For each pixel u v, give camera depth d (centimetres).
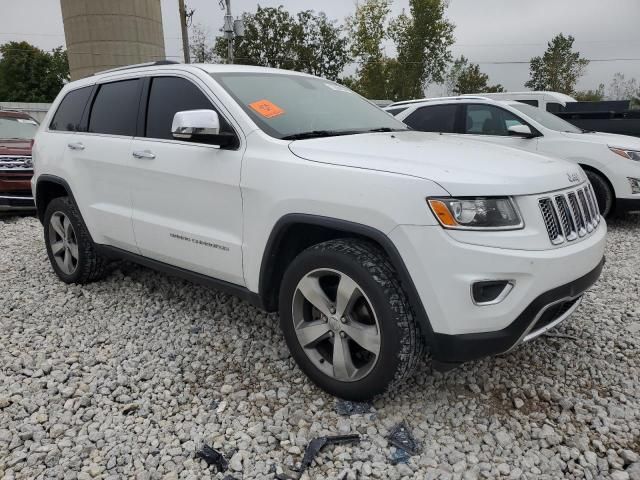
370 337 254
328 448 244
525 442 250
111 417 270
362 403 273
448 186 232
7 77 5131
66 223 451
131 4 2375
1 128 935
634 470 229
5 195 782
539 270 235
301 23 4581
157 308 404
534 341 345
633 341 347
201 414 270
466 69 4844
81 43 2392
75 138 430
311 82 395
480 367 313
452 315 232
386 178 243
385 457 238
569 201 268
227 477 226
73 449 246
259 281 297
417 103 833
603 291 443
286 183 275
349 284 256
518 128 698
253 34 4509
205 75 340
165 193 346
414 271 235
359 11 4003
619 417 267
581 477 227
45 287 460
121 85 402
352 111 372
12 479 226
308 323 284
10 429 260
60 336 364
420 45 3925
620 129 924
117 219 387
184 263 346
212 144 309
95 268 444
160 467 233
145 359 330
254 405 279
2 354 336
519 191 241
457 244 228
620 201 662
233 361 326
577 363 319
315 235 296
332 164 265
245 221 298
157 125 362
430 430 256
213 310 400
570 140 685
